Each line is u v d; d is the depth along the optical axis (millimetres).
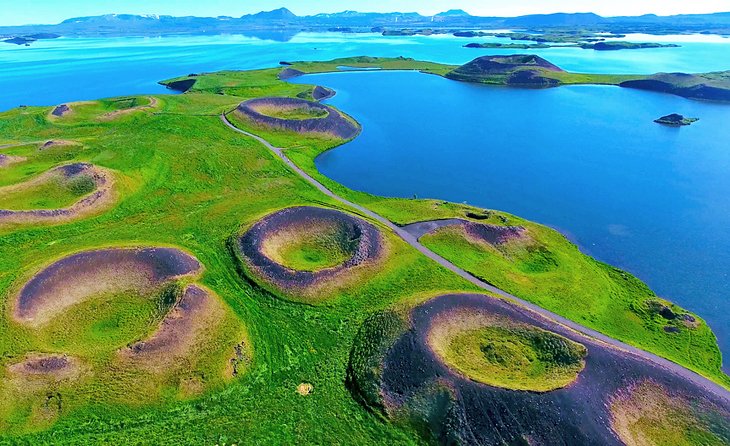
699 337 46094
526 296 50375
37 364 38406
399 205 71062
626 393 37594
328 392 38969
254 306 47938
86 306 46844
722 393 39250
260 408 37406
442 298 46438
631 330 46750
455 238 60094
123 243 55219
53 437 34562
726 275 56562
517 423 35000
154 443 34219
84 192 68500
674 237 65125
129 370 39031
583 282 53750
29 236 58656
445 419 35844
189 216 65250
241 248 55375
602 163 93500
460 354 41719
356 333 44938
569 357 40188
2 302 44031
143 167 78438
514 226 63125
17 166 79688
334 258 55875
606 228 67688
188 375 39188
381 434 35750
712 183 83688
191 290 46625
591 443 33719
